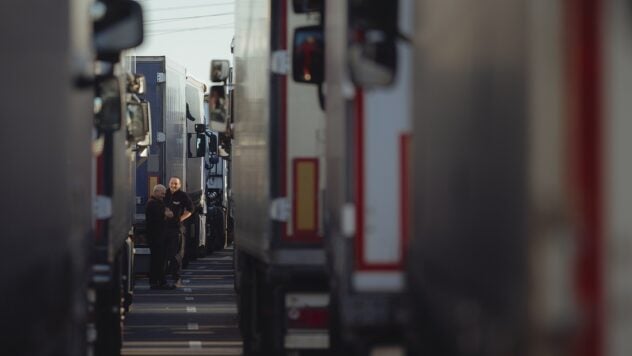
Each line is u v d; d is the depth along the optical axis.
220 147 43.50
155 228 48.47
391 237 15.68
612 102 6.45
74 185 12.26
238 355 28.45
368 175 15.79
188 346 30.31
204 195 67.94
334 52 17.45
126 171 26.08
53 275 10.80
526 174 6.95
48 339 10.50
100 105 18.53
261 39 22.98
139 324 35.72
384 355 15.26
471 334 8.55
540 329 6.61
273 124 21.64
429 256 10.76
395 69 13.02
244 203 27.23
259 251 23.30
